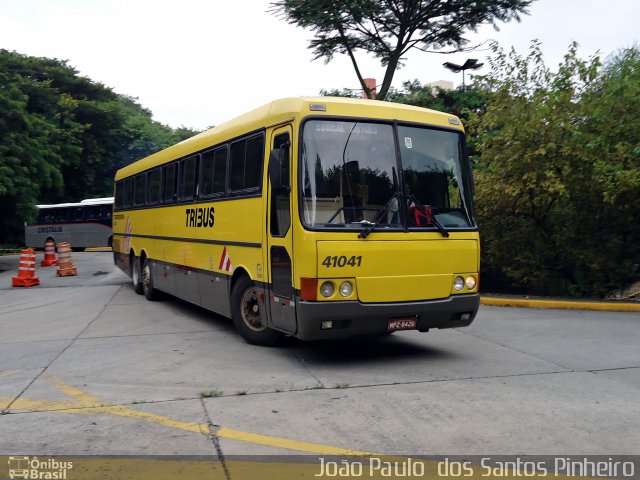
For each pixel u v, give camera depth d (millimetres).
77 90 48750
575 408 5629
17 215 28094
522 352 8047
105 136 48625
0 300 14836
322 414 5500
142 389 6387
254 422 5324
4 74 29391
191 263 10656
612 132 12414
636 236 13258
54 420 5465
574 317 10906
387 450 4684
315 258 6773
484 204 13516
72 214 39562
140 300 13805
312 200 6934
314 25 20906
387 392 6168
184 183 11172
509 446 4750
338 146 7168
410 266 7199
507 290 15344
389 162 7348
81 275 21094
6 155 27000
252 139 8273
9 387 6570
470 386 6379
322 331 6848
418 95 26281
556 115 12570
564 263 13891
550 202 13133
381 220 7156
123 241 16406
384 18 21688
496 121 13453
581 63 13008
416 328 7336
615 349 8203
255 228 8031
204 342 8812
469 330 9656
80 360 7793
